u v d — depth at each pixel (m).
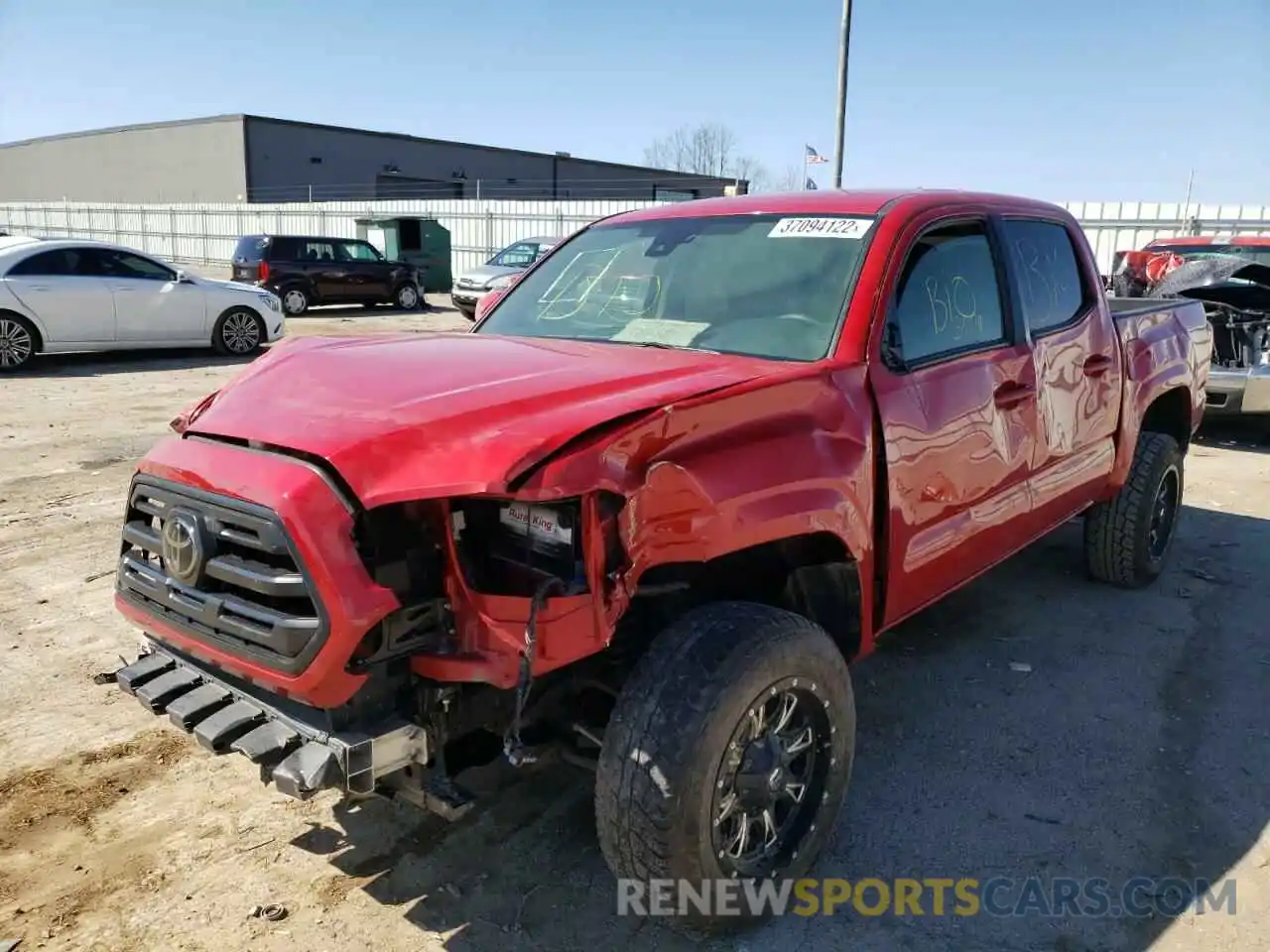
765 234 3.62
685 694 2.40
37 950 2.61
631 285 3.74
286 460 2.41
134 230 44.25
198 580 2.51
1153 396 5.01
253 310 14.23
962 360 3.48
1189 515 6.83
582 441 2.27
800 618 2.68
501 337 3.56
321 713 2.39
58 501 6.62
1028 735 3.83
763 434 2.64
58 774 3.44
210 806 3.29
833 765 2.81
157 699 2.62
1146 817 3.29
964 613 5.04
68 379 11.82
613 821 2.43
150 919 2.74
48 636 4.55
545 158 61.97
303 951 2.63
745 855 2.67
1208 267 8.69
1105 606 5.14
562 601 2.26
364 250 21.91
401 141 55.22
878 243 3.31
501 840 3.13
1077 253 4.51
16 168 68.19
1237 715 3.99
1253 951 2.67
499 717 2.62
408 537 2.35
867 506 2.93
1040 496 4.06
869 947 2.68
